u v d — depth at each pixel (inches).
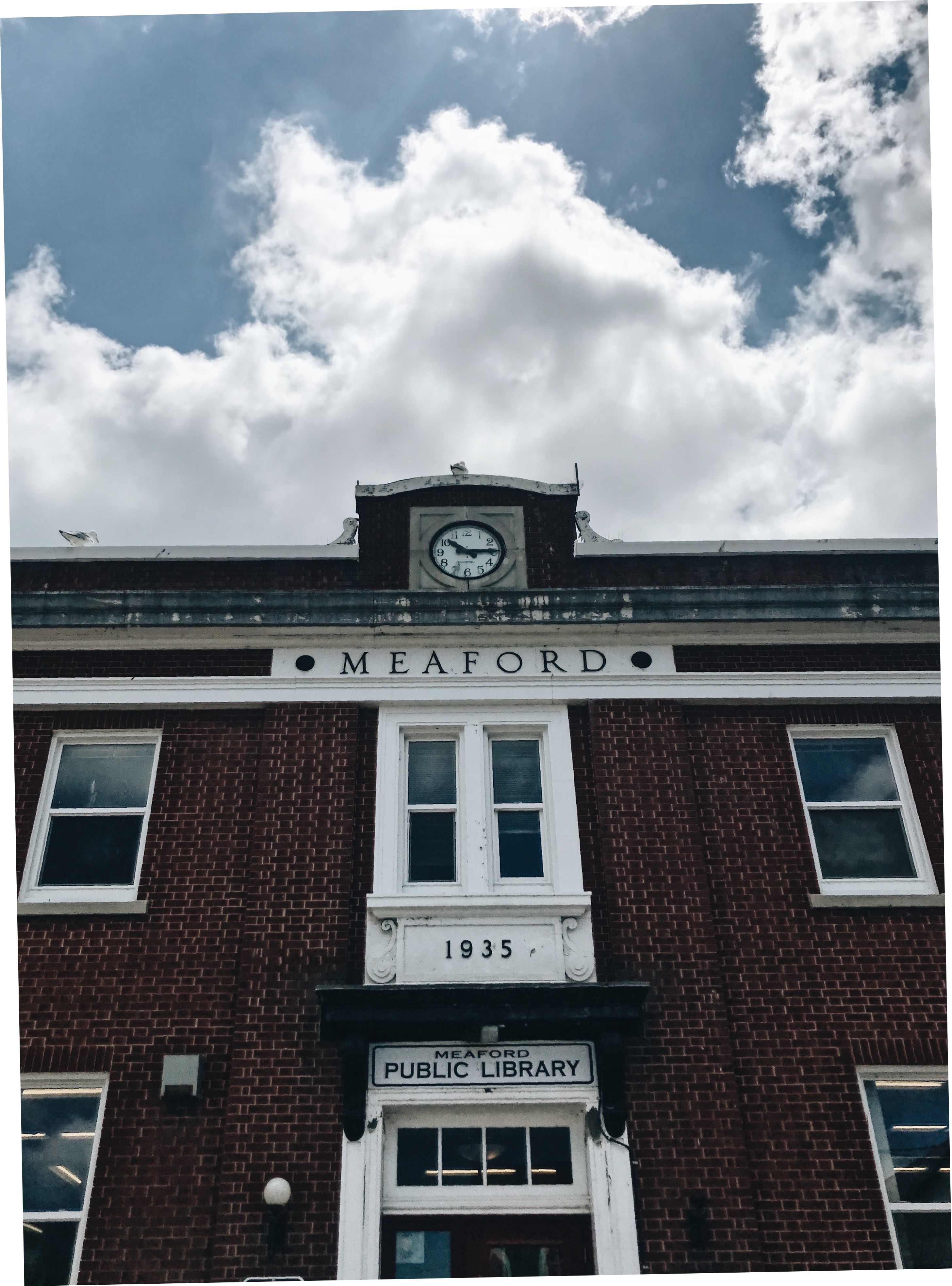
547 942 408.8
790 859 435.5
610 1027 387.2
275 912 413.7
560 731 460.1
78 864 435.2
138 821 444.8
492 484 522.3
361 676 467.8
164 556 503.5
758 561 511.2
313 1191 363.6
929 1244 366.0
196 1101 382.6
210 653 474.9
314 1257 353.4
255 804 438.9
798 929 419.2
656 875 424.2
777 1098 386.3
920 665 479.8
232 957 410.3
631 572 505.4
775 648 480.7
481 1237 367.6
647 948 408.2
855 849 444.5
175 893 422.9
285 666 470.9
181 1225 362.0
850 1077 390.6
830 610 481.7
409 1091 380.8
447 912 413.4
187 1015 398.3
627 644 478.6
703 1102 379.9
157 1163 371.9
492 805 446.3
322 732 455.8
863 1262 358.6
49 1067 386.9
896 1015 402.0
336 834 431.5
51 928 413.4
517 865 434.9
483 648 476.7
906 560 514.9
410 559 503.8
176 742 458.6
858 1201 369.1
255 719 466.0
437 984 393.7
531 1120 386.6
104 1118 378.9
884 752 468.1
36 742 457.4
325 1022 384.8
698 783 451.8
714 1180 366.6
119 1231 360.8
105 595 477.1
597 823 438.6
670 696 465.4
